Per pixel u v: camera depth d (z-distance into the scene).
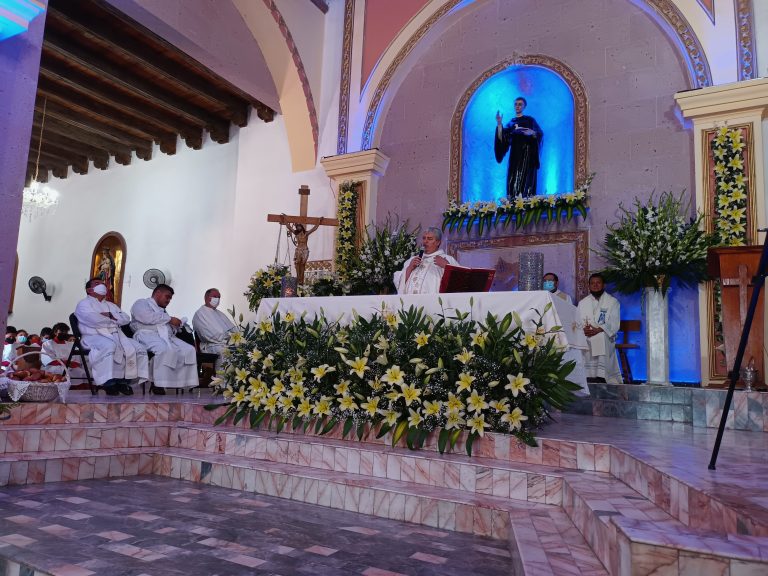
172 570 2.38
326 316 4.73
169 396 6.23
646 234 6.43
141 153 12.46
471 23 8.64
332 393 4.27
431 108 8.73
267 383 4.61
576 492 2.80
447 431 3.80
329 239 9.02
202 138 11.87
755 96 6.48
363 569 2.49
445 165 8.52
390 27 9.04
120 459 4.30
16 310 14.27
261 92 9.04
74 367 6.53
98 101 10.88
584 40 7.81
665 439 3.65
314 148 9.32
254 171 10.05
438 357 3.95
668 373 6.44
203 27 7.98
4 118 4.68
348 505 3.52
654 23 7.41
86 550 2.58
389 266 7.90
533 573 2.08
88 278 13.12
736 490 2.12
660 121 7.21
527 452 3.59
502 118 8.39
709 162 6.71
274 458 4.19
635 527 1.87
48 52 9.26
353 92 9.19
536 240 7.72
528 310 4.03
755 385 4.77
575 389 3.86
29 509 3.24
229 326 8.15
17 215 4.71
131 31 8.86
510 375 3.70
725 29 6.90
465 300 4.22
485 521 3.09
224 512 3.34
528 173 7.95
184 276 11.64
